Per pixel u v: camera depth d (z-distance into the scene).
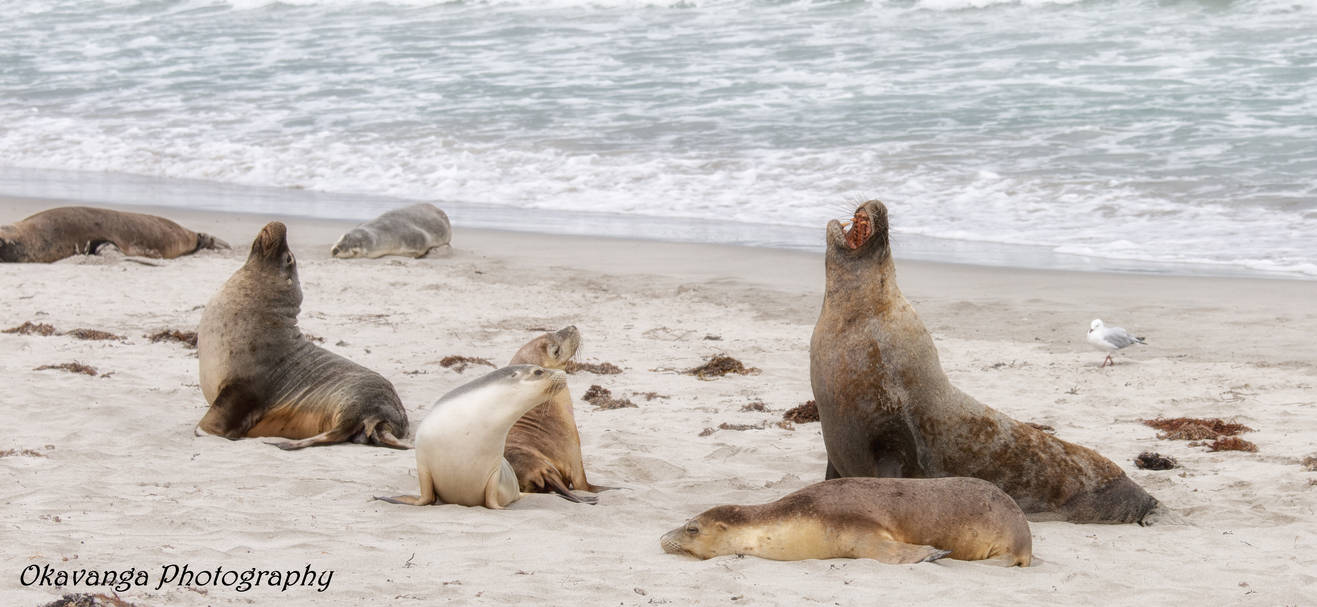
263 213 45.31
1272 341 28.48
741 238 40.41
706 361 27.34
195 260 38.81
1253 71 56.59
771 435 21.12
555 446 17.05
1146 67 58.47
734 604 11.54
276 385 20.11
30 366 24.31
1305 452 19.94
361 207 46.19
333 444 19.48
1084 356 27.88
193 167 53.12
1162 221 40.19
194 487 16.12
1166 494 17.48
